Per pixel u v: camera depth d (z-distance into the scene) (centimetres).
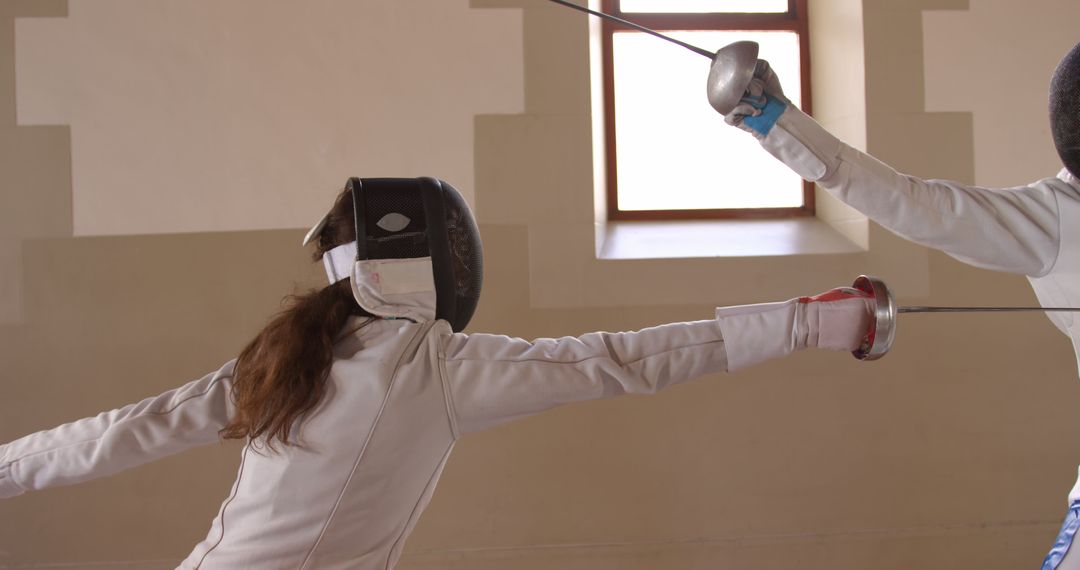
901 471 269
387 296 111
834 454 268
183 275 261
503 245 265
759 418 266
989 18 274
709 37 304
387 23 265
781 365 267
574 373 105
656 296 266
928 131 273
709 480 265
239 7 264
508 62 266
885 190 122
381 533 107
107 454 113
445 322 113
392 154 265
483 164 265
